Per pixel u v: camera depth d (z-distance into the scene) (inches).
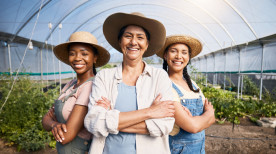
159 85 49.7
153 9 392.8
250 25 299.9
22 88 217.5
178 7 347.9
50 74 461.1
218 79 537.6
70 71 629.9
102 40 610.2
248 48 368.8
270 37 293.1
